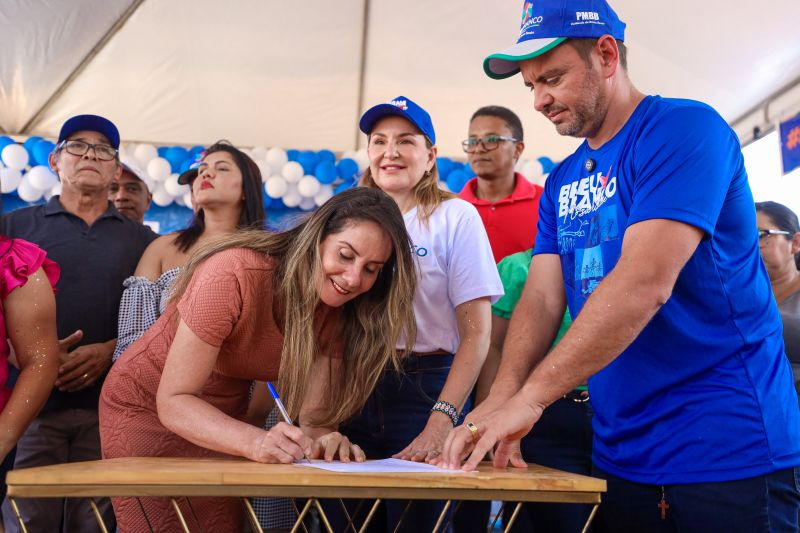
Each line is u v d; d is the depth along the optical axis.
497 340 2.73
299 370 1.73
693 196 1.53
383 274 1.90
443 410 2.01
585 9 1.69
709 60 4.67
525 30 1.73
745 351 1.62
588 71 1.69
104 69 5.16
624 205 1.69
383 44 5.22
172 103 5.43
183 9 4.82
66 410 2.72
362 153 5.57
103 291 2.90
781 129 4.63
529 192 3.36
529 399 1.50
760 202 2.92
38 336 2.10
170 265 2.89
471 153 3.40
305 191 5.43
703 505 1.58
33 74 5.04
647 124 1.66
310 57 5.27
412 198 2.36
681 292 1.63
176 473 1.18
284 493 1.21
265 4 4.87
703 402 1.61
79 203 3.01
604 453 1.78
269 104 5.53
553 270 1.97
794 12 4.10
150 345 1.82
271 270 1.73
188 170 3.28
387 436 2.17
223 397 1.86
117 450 1.78
